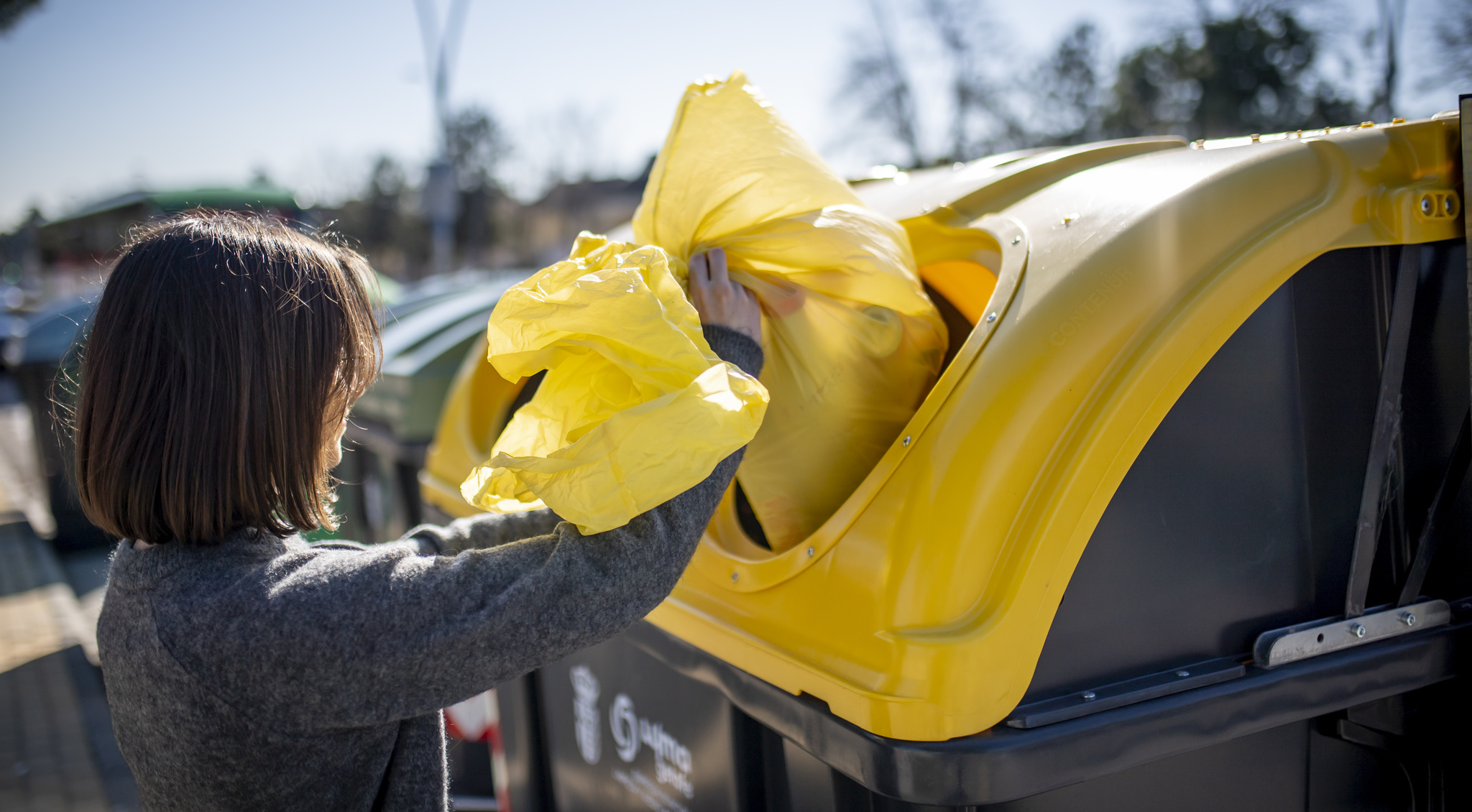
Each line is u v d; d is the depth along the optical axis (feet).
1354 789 4.18
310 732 2.67
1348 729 4.01
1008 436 3.44
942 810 3.32
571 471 2.73
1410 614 4.06
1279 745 3.98
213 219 2.98
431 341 11.23
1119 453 3.48
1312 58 59.47
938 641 3.22
